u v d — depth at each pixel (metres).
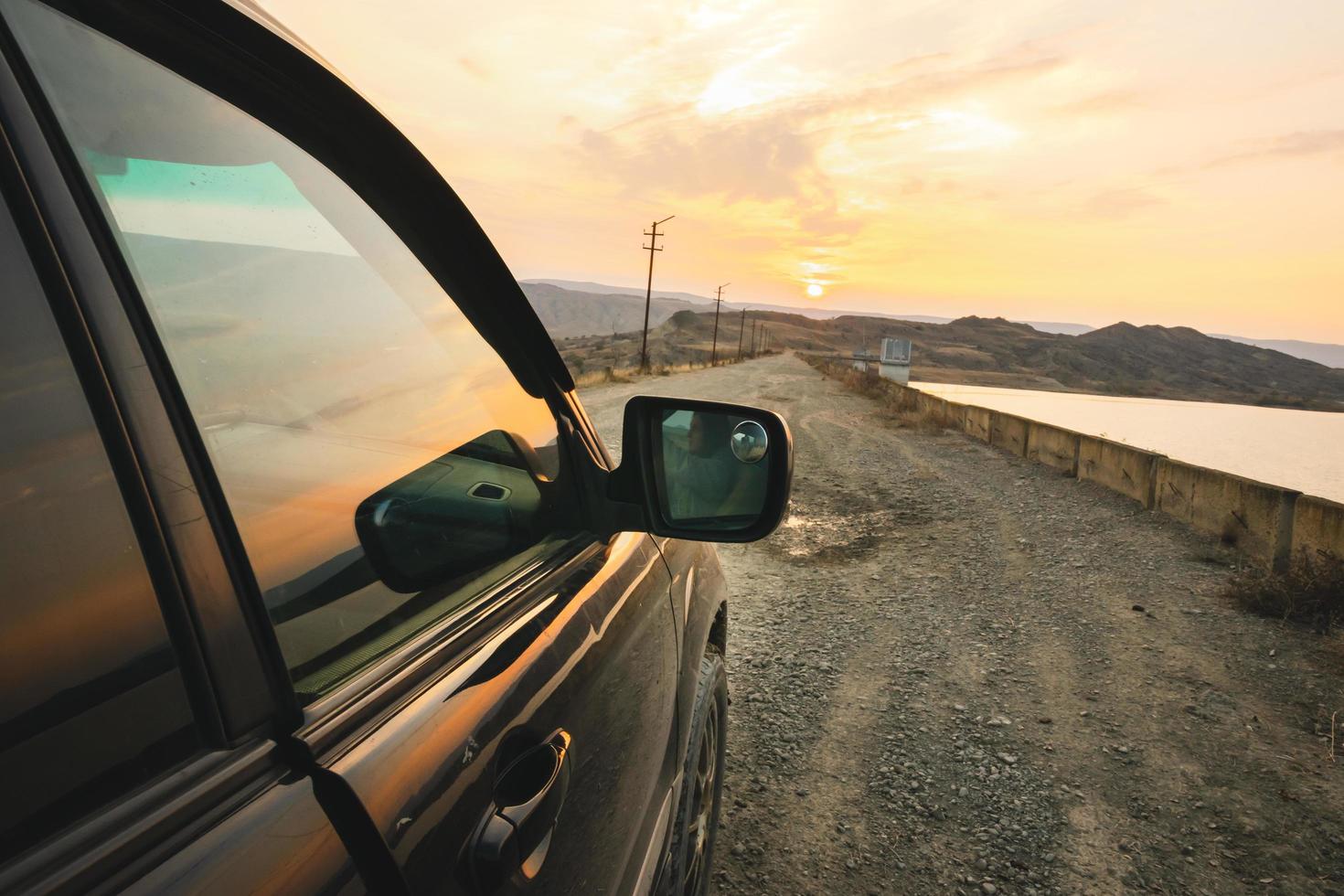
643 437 1.74
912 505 10.09
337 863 0.66
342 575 0.87
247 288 0.86
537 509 1.46
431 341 1.24
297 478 0.86
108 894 0.49
